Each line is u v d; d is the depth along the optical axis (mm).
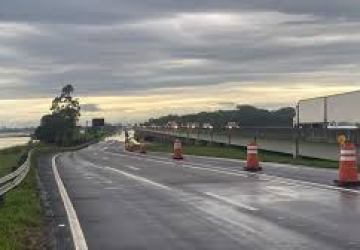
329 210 17047
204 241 13016
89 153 76250
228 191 22688
